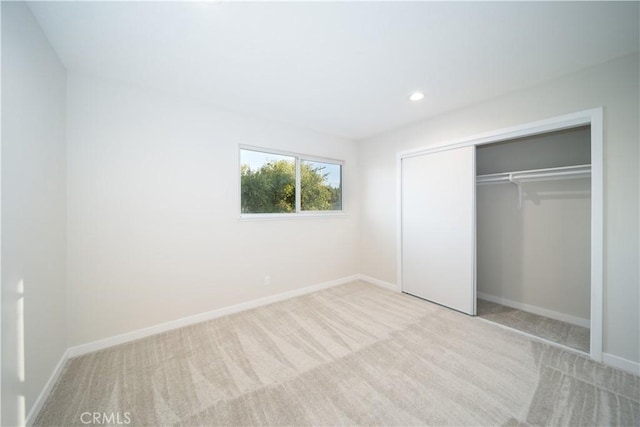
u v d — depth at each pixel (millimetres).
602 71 1864
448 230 2908
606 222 1839
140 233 2234
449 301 2908
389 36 1582
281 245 3182
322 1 1295
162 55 1764
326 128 3430
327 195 3803
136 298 2217
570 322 2525
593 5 1327
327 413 1411
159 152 2326
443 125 2898
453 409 1430
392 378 1695
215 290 2658
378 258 3768
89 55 1749
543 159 2738
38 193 1463
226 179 2725
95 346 2025
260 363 1867
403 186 3402
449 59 1839
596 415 1378
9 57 1178
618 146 1797
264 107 2701
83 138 1974
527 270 2838
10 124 1186
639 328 1729
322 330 2373
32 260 1385
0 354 1100
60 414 1402
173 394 1555
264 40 1613
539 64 1892
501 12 1376
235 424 1344
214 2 1289
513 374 1727
